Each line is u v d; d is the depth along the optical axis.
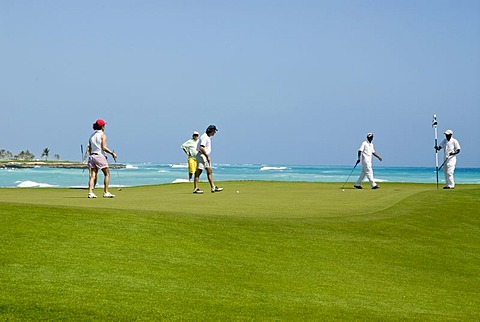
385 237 14.09
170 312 7.42
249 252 11.40
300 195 22.05
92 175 19.89
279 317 7.72
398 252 13.06
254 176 93.31
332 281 10.27
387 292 9.95
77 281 8.34
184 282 8.95
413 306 9.15
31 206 12.23
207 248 11.20
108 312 7.20
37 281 8.14
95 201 17.80
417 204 18.11
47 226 10.88
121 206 15.93
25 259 9.09
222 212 15.22
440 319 8.41
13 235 10.17
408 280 11.06
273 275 10.12
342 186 29.16
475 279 11.73
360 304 8.88
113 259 9.67
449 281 11.38
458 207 17.80
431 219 16.27
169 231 11.75
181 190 25.73
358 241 13.39
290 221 14.10
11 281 8.03
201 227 12.38
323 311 8.22
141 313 7.28
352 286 10.09
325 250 12.33
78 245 10.14
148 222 12.05
